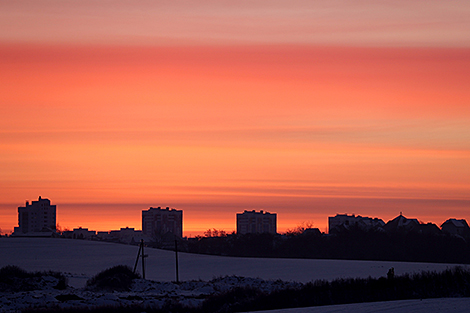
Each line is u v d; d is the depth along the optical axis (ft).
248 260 435.53
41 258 466.70
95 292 217.97
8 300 168.35
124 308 148.56
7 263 420.36
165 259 448.65
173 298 189.57
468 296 138.82
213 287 227.20
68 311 141.18
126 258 463.83
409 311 109.81
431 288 146.72
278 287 227.20
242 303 153.79
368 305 122.62
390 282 156.25
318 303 143.54
